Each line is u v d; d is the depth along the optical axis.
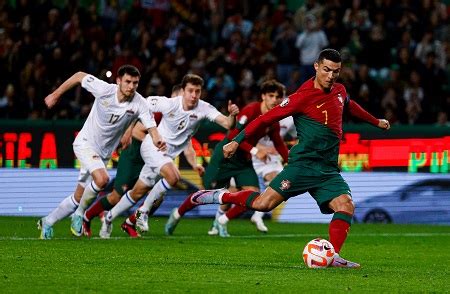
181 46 64.06
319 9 69.06
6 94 58.44
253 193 30.17
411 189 54.94
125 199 39.81
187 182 53.41
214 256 32.78
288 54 65.06
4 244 34.91
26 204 52.28
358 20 67.88
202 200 31.27
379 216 54.75
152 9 68.00
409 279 26.61
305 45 65.25
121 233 42.62
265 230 45.72
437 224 54.84
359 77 61.94
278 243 39.06
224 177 42.72
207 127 53.16
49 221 38.00
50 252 32.12
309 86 29.36
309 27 65.25
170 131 41.22
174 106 40.78
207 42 66.50
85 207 38.19
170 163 39.81
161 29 65.38
